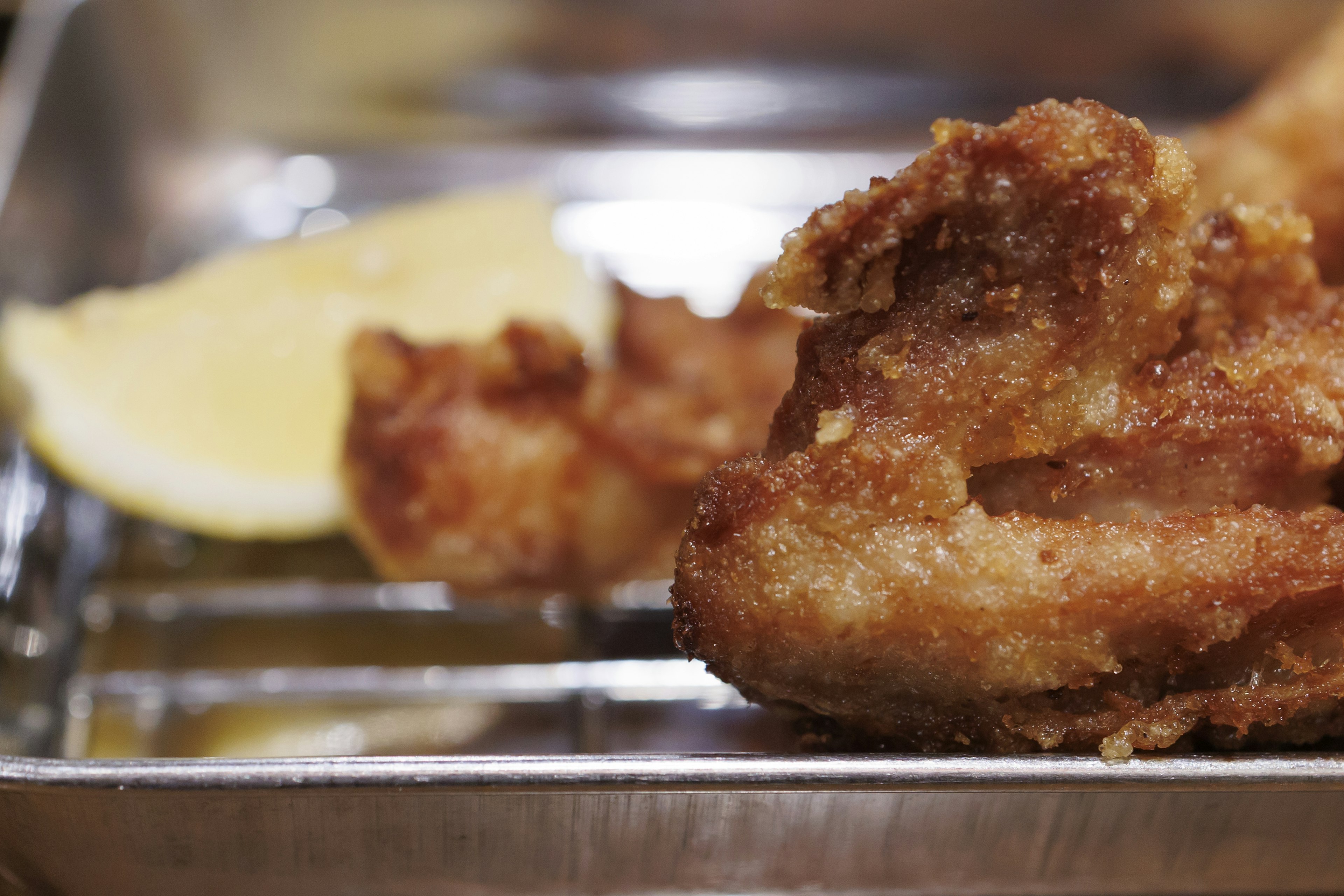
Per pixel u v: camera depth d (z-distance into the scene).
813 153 0.36
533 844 0.22
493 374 0.26
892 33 0.36
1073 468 0.21
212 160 0.35
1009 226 0.21
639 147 0.36
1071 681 0.21
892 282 0.21
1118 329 0.21
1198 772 0.21
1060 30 0.36
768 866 0.22
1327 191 0.27
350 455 0.26
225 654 0.27
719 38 0.36
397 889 0.22
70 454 0.27
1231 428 0.21
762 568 0.21
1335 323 0.22
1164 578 0.21
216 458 0.28
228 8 0.34
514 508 0.26
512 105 0.37
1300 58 0.30
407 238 0.31
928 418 0.21
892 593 0.21
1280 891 0.23
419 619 0.27
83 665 0.26
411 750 0.26
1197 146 0.28
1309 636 0.21
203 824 0.21
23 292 0.28
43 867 0.22
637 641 0.27
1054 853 0.22
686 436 0.26
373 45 0.35
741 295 0.29
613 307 0.30
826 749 0.22
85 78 0.31
